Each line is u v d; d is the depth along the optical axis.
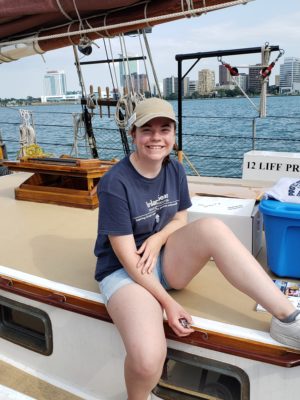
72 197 3.17
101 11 2.93
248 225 2.07
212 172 12.83
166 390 1.71
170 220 1.85
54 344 1.93
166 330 1.60
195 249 1.61
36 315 1.95
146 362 1.38
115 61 3.98
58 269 2.12
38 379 1.98
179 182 1.83
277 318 1.43
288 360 1.42
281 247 1.87
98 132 15.91
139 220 1.67
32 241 2.53
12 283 2.03
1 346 2.13
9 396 1.54
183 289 1.88
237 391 1.67
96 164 3.17
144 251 1.66
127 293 1.56
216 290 1.87
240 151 15.67
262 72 3.39
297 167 3.54
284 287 1.83
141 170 1.66
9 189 3.78
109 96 4.11
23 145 4.50
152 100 1.62
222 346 1.52
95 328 1.78
